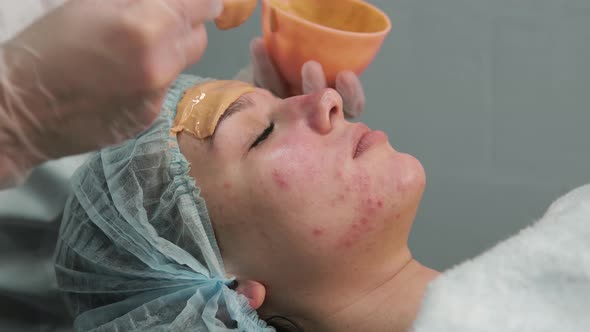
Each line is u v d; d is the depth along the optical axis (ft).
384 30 3.98
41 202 4.51
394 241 3.59
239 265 3.60
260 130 3.58
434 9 6.11
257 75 4.70
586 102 5.93
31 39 2.32
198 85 3.89
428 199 5.92
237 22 3.19
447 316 2.77
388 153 3.59
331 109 3.62
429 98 6.07
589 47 5.97
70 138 2.50
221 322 3.46
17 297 4.31
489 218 5.87
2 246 4.35
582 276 2.93
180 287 3.61
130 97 2.36
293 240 3.42
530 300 2.88
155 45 2.27
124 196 3.53
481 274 2.97
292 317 3.73
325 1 4.34
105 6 2.28
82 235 3.76
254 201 3.44
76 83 2.31
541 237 3.10
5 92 2.33
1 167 2.56
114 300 3.81
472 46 6.09
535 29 6.03
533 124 5.97
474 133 6.01
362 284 3.59
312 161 3.42
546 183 5.89
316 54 3.99
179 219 3.54
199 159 3.56
